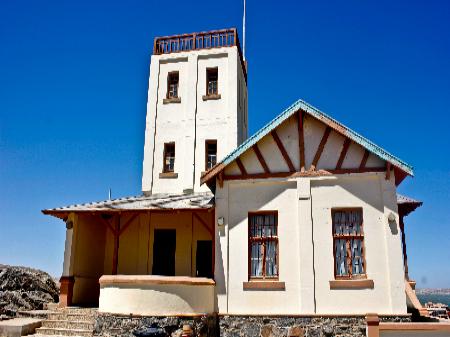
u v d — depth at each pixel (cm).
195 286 1441
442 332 1238
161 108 2312
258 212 1560
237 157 1576
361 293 1417
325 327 1400
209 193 2077
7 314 1662
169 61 2391
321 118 1541
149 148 2248
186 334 1324
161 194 2166
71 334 1465
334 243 1484
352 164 1523
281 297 1461
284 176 1556
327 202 1511
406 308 1380
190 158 2198
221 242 1545
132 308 1396
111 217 1973
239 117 2320
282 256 1496
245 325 1455
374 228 1462
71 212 1744
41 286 2108
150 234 1998
